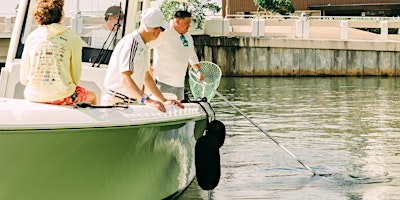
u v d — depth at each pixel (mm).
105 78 7262
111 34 8344
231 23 34281
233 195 8438
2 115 6020
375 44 31969
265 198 8320
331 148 11602
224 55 32375
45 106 6340
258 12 43031
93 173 6555
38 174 6285
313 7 47469
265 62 32344
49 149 6172
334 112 16844
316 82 27969
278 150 11336
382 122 14977
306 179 9344
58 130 6074
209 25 33219
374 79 30000
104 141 6395
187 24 8828
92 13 8328
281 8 42531
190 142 8203
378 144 12062
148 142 6938
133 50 6906
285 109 17406
